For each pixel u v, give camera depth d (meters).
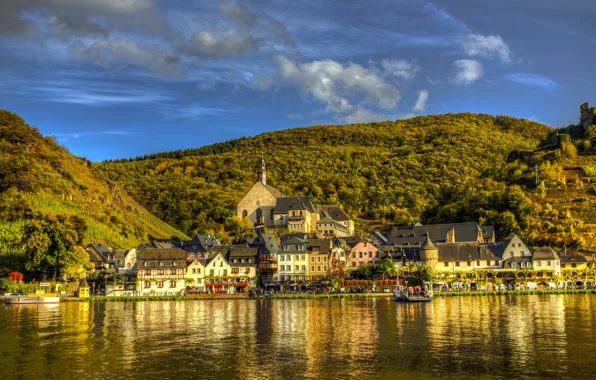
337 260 188.62
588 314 113.75
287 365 71.56
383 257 195.00
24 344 85.44
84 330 98.88
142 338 90.44
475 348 80.19
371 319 110.00
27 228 172.38
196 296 166.50
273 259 189.88
